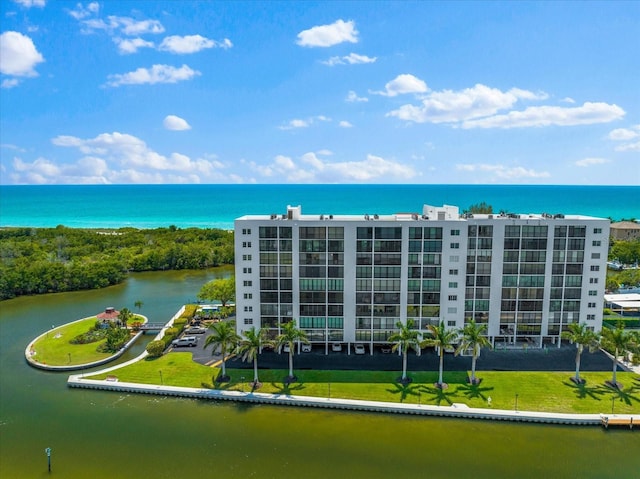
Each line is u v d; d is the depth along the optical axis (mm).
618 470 51562
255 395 67062
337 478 50031
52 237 199250
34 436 58281
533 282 82188
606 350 81250
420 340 81312
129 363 79125
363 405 64375
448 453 54562
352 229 79250
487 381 70750
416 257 80000
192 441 57031
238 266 81312
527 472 51094
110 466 52250
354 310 81250
